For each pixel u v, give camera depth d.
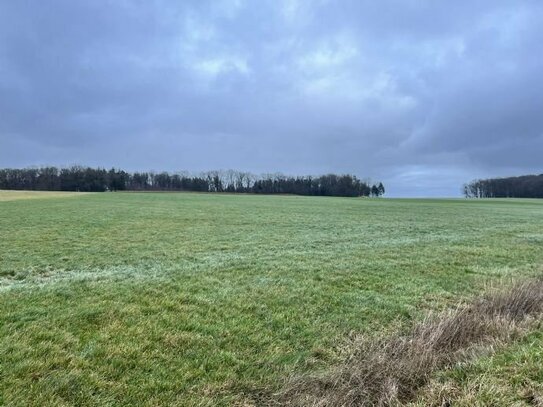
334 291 9.91
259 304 8.58
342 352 6.44
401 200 86.56
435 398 4.64
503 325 6.73
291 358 6.15
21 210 34.16
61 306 7.73
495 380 4.91
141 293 8.90
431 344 5.96
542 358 5.41
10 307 7.56
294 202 62.22
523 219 36.16
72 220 25.77
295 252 15.49
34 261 12.46
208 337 6.71
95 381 5.11
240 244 17.33
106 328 6.75
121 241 17.33
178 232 21.19
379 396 4.79
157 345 6.27
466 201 84.56
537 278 11.26
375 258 14.53
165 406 4.77
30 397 4.64
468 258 15.14
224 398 5.01
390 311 8.57
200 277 10.73
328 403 4.69
